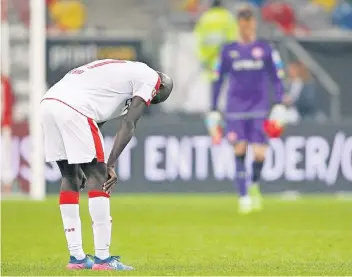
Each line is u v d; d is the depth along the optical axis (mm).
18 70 71312
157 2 79062
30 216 49906
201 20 70188
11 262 31672
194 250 35719
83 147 27812
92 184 28047
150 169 62750
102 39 67938
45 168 62844
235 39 70062
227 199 60562
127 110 28812
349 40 69625
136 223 46844
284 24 75500
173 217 49906
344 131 62750
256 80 54094
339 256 33531
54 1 76125
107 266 28031
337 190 62781
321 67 69875
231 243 38188
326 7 79875
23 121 62844
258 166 54344
